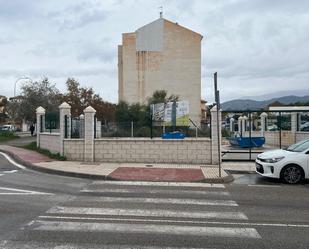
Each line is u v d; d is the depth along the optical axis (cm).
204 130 2169
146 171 1541
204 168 1652
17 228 713
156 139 1848
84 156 1895
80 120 1980
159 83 5384
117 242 638
